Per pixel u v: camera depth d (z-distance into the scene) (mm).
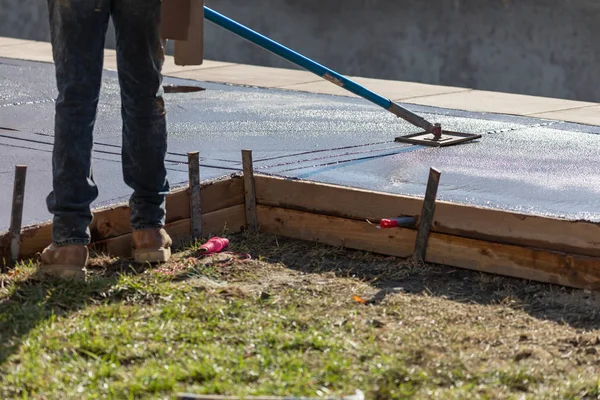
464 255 5691
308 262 5855
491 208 5613
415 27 20109
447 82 19984
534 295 5285
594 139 8234
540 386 3994
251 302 4977
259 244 6188
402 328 4668
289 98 10344
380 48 20516
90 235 5582
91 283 5109
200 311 4766
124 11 5137
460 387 3930
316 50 21141
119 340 4340
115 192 6266
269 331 4438
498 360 4285
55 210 5191
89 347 4266
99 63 5129
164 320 4648
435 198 5738
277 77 11945
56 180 5156
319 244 6211
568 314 4992
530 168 7066
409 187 6324
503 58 19359
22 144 7816
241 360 4082
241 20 21719
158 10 5211
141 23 5176
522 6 19031
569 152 7688
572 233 5352
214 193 6312
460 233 5691
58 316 4672
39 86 10719
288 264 5805
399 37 20312
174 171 6855
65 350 4215
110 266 5559
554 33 18812
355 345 4312
